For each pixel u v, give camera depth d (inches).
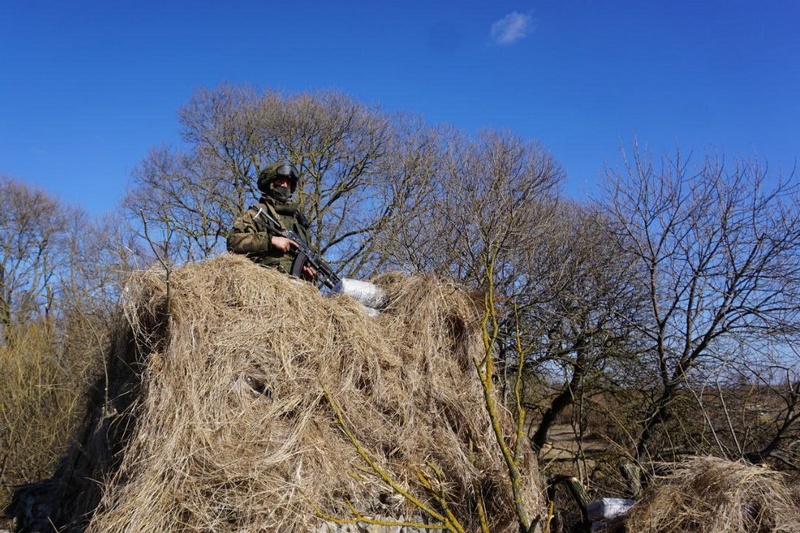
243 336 146.3
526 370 337.1
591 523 189.6
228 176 650.8
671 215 299.6
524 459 161.5
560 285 327.6
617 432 310.0
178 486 123.6
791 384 254.2
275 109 661.3
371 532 130.8
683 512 142.8
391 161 524.7
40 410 390.6
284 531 121.8
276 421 139.9
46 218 821.2
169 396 132.5
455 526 127.6
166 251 175.0
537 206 349.1
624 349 316.2
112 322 176.2
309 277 192.5
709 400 272.7
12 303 529.0
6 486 370.3
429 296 174.9
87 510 148.8
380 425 149.9
